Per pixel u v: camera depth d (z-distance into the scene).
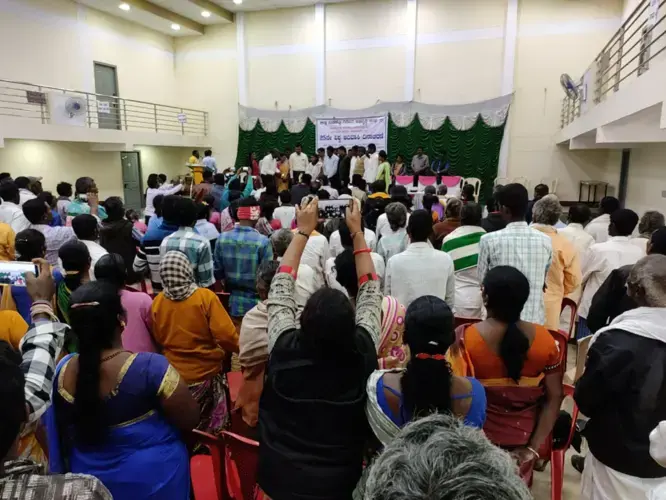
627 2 10.45
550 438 1.78
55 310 2.34
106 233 3.90
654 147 7.56
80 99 9.95
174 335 2.14
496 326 1.64
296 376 1.19
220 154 14.86
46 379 1.33
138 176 13.57
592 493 1.69
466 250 2.92
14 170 9.71
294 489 1.16
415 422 0.74
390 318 1.84
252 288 3.08
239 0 12.77
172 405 1.40
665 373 1.43
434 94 12.57
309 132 13.60
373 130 12.98
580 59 11.42
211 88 14.67
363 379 1.22
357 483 1.19
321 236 3.13
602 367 1.48
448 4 12.17
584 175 11.80
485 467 0.60
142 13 12.31
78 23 11.41
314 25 13.23
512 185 2.49
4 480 0.84
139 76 13.50
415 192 9.96
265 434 1.23
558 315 2.84
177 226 3.18
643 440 1.47
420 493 0.58
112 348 1.36
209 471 1.75
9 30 9.77
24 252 2.40
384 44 12.77
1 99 9.65
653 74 3.95
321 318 1.16
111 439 1.34
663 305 1.52
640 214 8.41
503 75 11.91
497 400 1.63
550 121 11.80
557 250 2.80
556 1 11.41
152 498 1.38
